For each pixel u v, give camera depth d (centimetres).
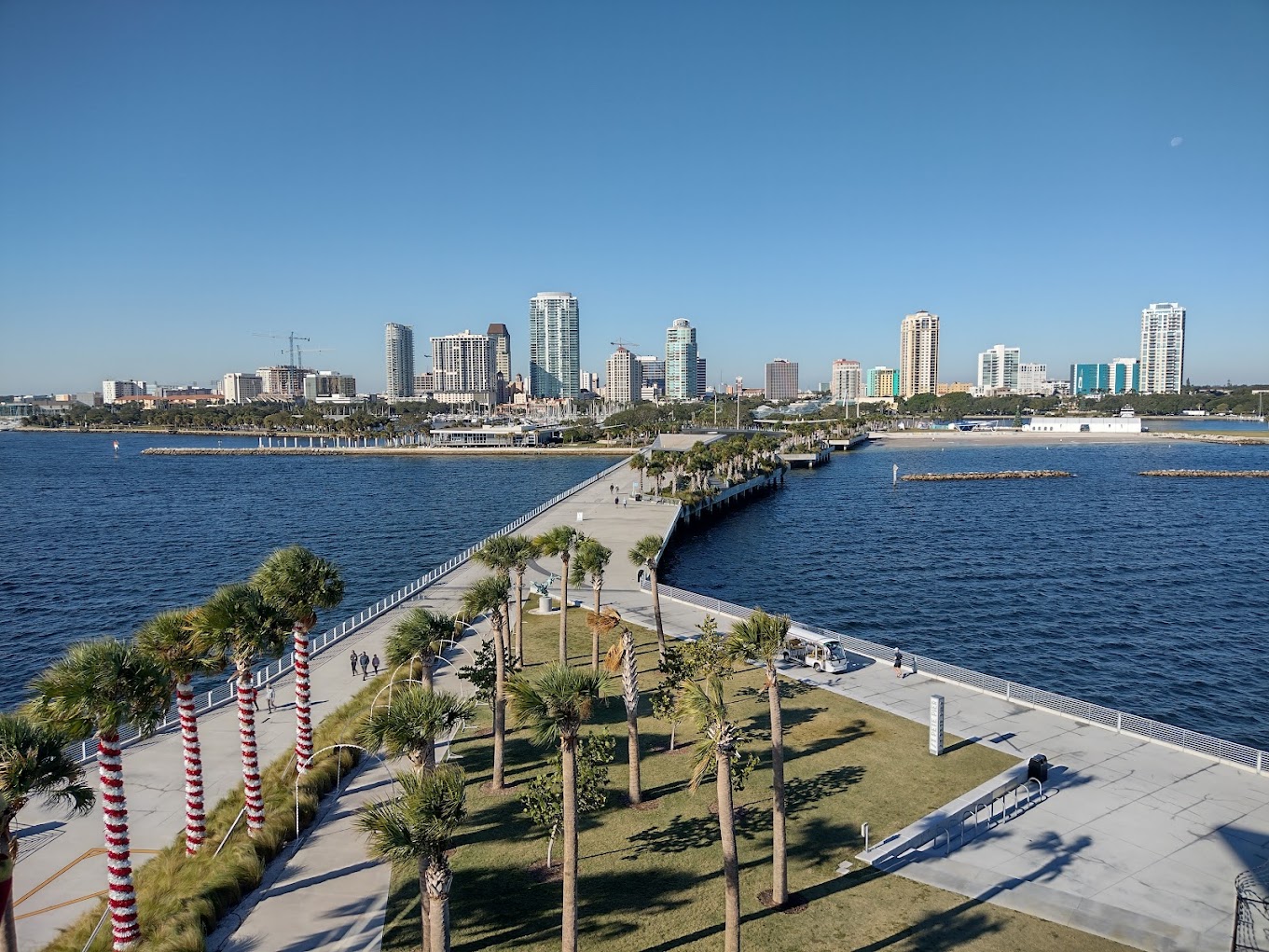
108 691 2195
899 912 2333
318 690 4409
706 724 2167
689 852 2669
